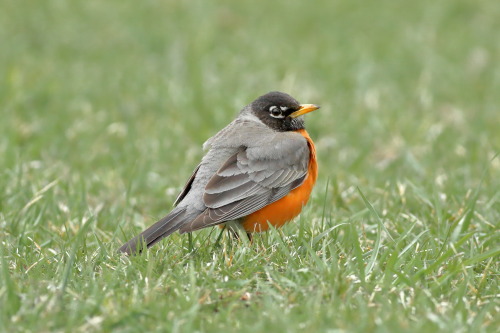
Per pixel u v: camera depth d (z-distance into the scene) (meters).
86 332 7.51
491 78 21.89
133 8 28.41
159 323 7.64
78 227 11.31
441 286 8.62
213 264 9.01
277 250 9.62
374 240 10.57
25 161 14.73
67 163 15.33
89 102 19.41
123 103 19.23
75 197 12.71
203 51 23.31
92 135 17.14
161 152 15.83
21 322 7.66
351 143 17.17
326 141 16.94
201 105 18.59
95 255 9.66
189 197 10.48
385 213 11.88
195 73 21.14
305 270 8.73
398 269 9.20
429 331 7.49
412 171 15.00
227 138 11.04
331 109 18.84
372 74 21.48
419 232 11.05
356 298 8.24
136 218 12.51
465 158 15.60
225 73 21.62
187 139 17.00
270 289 8.39
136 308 7.79
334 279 8.39
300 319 7.69
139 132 17.38
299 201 10.95
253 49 24.05
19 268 9.24
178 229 9.86
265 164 10.66
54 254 9.95
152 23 26.75
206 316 7.88
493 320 7.88
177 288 8.32
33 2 28.61
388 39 25.25
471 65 22.84
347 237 10.51
